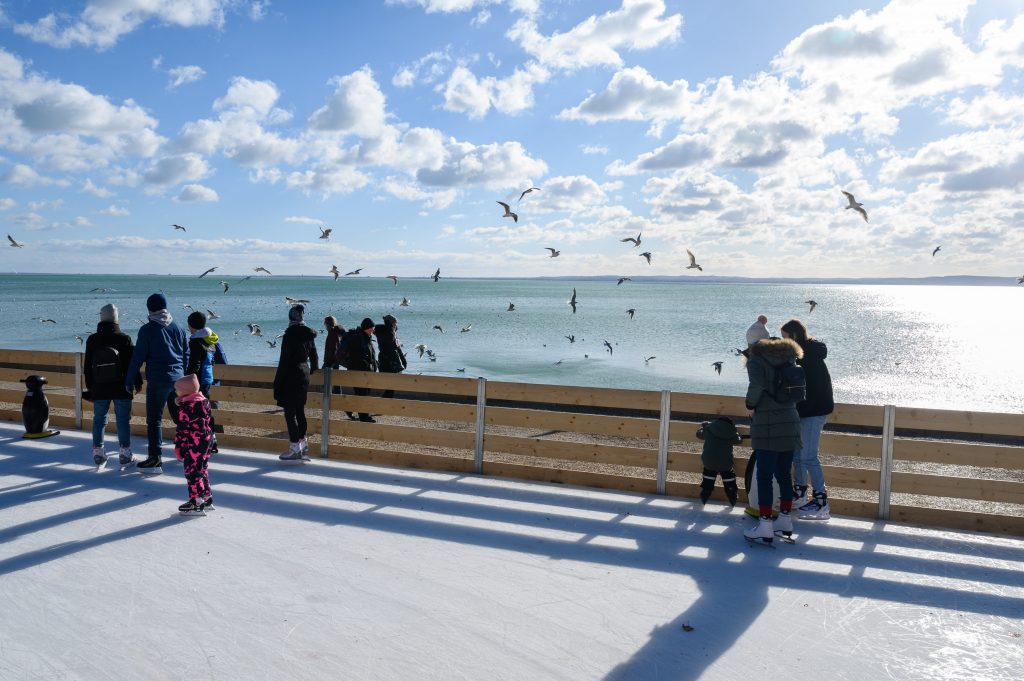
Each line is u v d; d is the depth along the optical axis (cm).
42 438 923
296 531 591
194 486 625
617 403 734
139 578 489
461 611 445
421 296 15812
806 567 529
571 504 681
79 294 12119
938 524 636
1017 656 397
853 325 7894
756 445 577
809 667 382
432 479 762
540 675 369
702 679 368
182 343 784
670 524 626
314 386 852
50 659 381
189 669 371
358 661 381
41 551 537
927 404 2720
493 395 777
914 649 404
